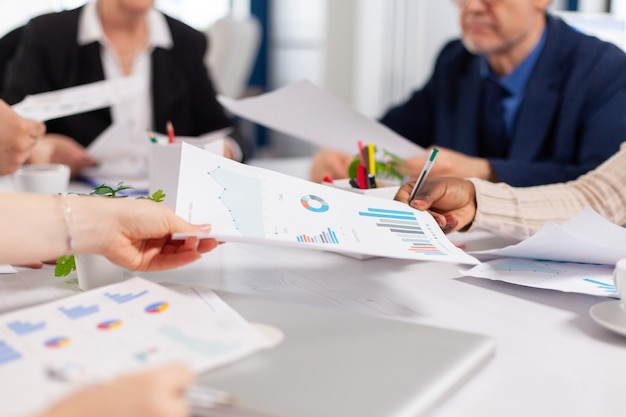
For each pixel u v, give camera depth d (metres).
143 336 0.48
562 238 0.73
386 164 1.07
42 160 1.41
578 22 1.76
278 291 0.72
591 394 0.49
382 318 0.59
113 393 0.33
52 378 0.41
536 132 1.56
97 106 1.33
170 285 0.64
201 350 0.47
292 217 0.70
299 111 1.15
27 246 0.60
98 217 0.62
